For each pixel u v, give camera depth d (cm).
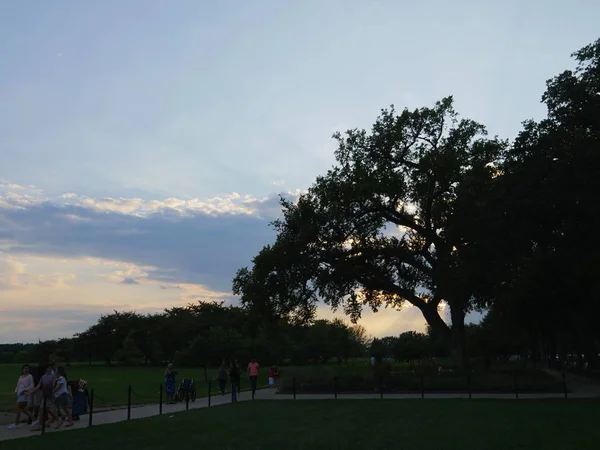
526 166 2958
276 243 4450
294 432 1593
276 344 9394
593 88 2833
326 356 10856
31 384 1925
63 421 1967
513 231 2906
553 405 2331
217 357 5681
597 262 2970
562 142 2827
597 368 5144
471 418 1891
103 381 5575
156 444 1398
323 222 4322
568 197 2673
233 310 12500
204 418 2008
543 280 4312
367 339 12756
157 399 3138
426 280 4528
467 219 3659
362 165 4381
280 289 4369
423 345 7806
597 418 1834
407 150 4409
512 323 5678
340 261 4431
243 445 1364
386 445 1332
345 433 1556
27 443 1455
